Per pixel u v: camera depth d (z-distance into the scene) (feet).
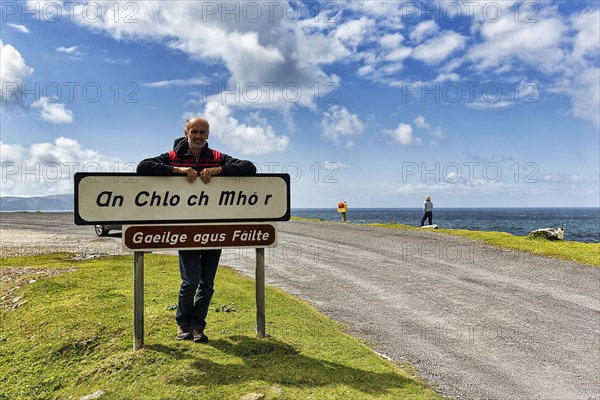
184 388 13.28
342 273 37.86
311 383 13.98
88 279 27.58
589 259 42.47
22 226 87.92
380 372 15.62
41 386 14.97
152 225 15.81
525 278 35.78
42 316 20.45
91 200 15.31
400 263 42.37
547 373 17.90
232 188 16.55
